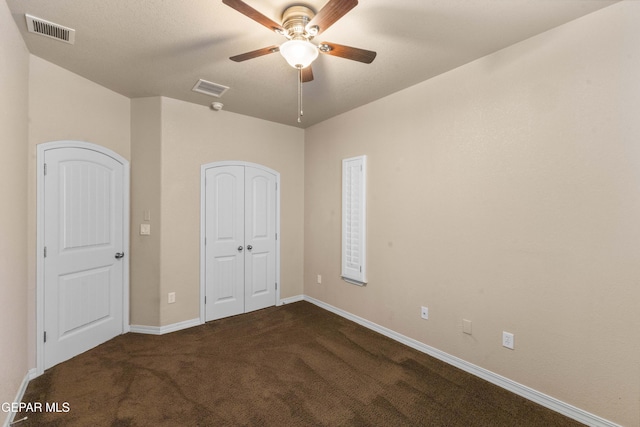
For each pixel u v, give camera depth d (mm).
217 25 1991
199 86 2928
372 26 1988
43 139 2430
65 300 2605
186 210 3361
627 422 1749
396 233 3047
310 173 4246
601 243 1834
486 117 2350
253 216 3912
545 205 2055
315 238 4164
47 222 2457
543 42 2049
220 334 3186
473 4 1769
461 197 2518
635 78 1706
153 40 2158
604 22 1802
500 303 2285
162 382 2297
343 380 2348
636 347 1721
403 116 2975
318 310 3939
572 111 1932
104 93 2934
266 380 2340
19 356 2088
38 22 1951
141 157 3197
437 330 2697
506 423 1895
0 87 1716
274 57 2396
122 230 3131
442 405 2061
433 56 2361
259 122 3936
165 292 3223
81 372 2422
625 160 1745
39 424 1845
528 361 2143
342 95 3133
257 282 3957
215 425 1855
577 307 1928
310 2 1791
